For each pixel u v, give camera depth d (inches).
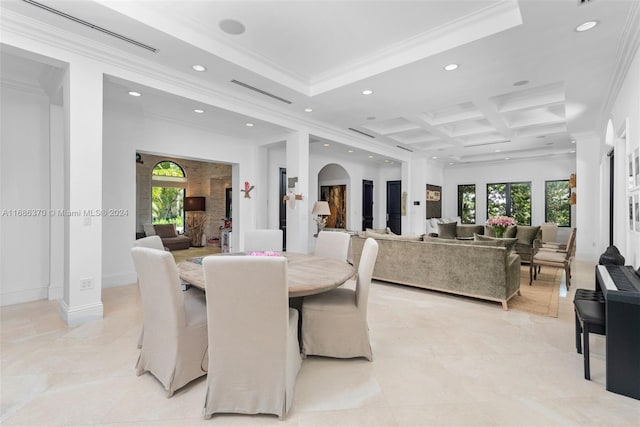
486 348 97.8
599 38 106.7
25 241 142.2
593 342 101.8
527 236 235.8
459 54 120.0
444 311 132.5
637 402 70.7
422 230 344.2
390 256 171.9
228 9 103.8
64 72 115.8
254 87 154.8
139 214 327.9
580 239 247.3
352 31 117.5
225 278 61.6
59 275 147.8
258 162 256.8
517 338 105.3
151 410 66.9
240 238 247.8
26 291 142.3
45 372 81.7
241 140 247.3
